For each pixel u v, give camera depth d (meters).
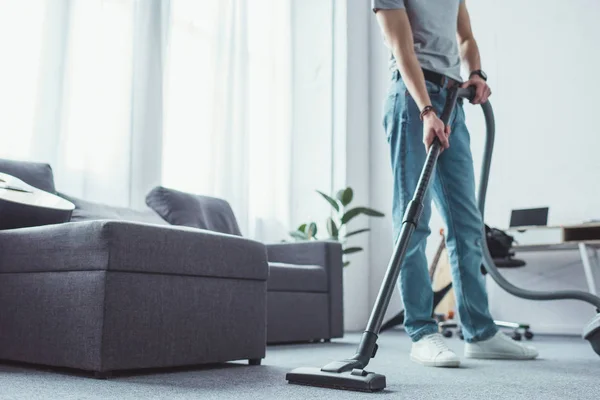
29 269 1.51
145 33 3.26
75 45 2.90
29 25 2.72
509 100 4.21
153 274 1.43
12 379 1.30
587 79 3.95
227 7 3.87
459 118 1.88
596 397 1.10
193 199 2.82
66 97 2.83
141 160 3.16
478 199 2.17
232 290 1.63
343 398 1.04
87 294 1.35
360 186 4.71
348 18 4.77
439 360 1.64
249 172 3.96
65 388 1.17
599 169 3.82
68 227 1.43
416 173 1.74
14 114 2.63
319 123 4.66
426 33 1.80
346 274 4.52
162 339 1.43
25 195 1.83
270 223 4.13
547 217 3.85
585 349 2.51
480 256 1.92
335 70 4.71
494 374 1.47
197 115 3.60
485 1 4.39
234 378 1.36
